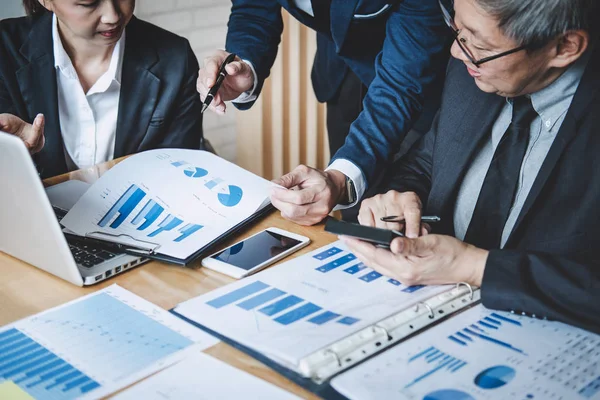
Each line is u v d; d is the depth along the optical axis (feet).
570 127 4.15
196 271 4.03
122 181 4.70
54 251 3.82
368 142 5.22
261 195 4.68
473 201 4.82
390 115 5.39
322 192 4.65
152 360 3.18
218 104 5.45
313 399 2.93
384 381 2.98
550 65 3.97
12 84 5.84
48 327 3.45
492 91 4.21
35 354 3.24
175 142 6.38
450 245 3.77
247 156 10.33
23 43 5.87
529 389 2.95
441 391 2.93
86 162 6.30
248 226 4.56
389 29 5.63
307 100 9.95
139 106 6.13
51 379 3.06
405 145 7.32
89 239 4.23
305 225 4.63
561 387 2.97
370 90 5.58
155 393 2.96
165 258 4.07
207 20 9.57
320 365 3.07
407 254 3.70
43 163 5.98
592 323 3.38
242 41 6.18
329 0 6.08
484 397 2.90
